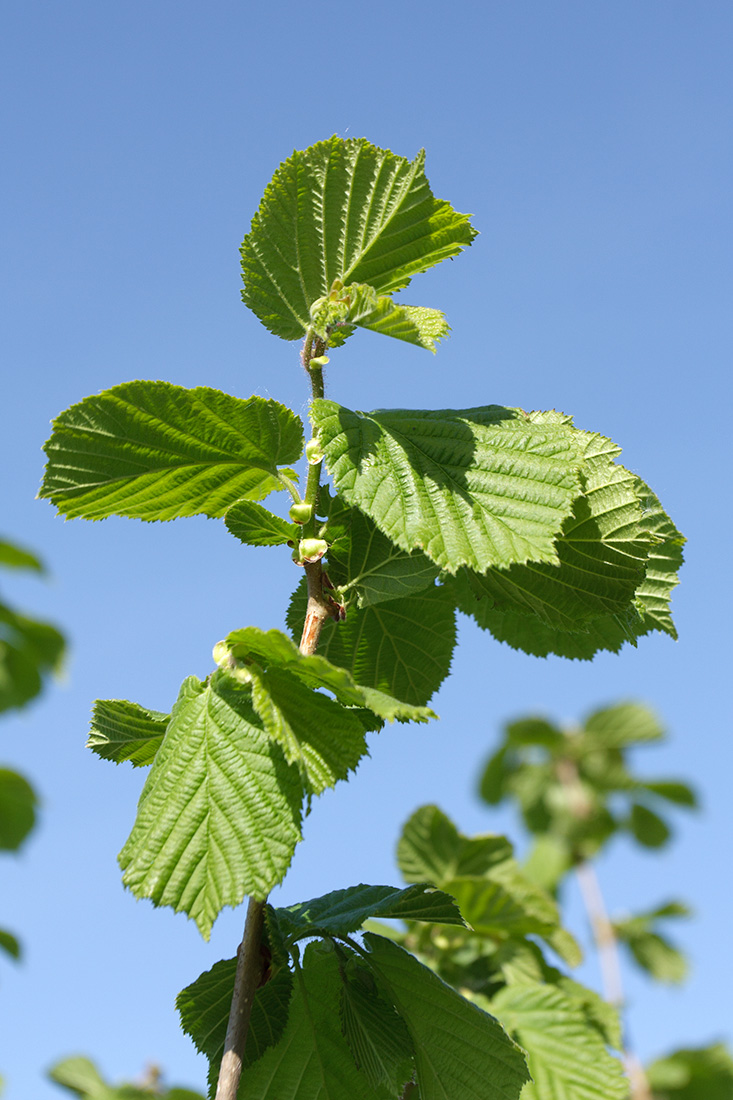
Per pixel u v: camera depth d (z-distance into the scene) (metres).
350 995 1.22
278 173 1.26
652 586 1.29
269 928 1.20
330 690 1.19
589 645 1.31
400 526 1.21
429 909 1.23
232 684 1.19
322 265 1.26
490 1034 1.22
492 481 1.22
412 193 1.26
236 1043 1.19
